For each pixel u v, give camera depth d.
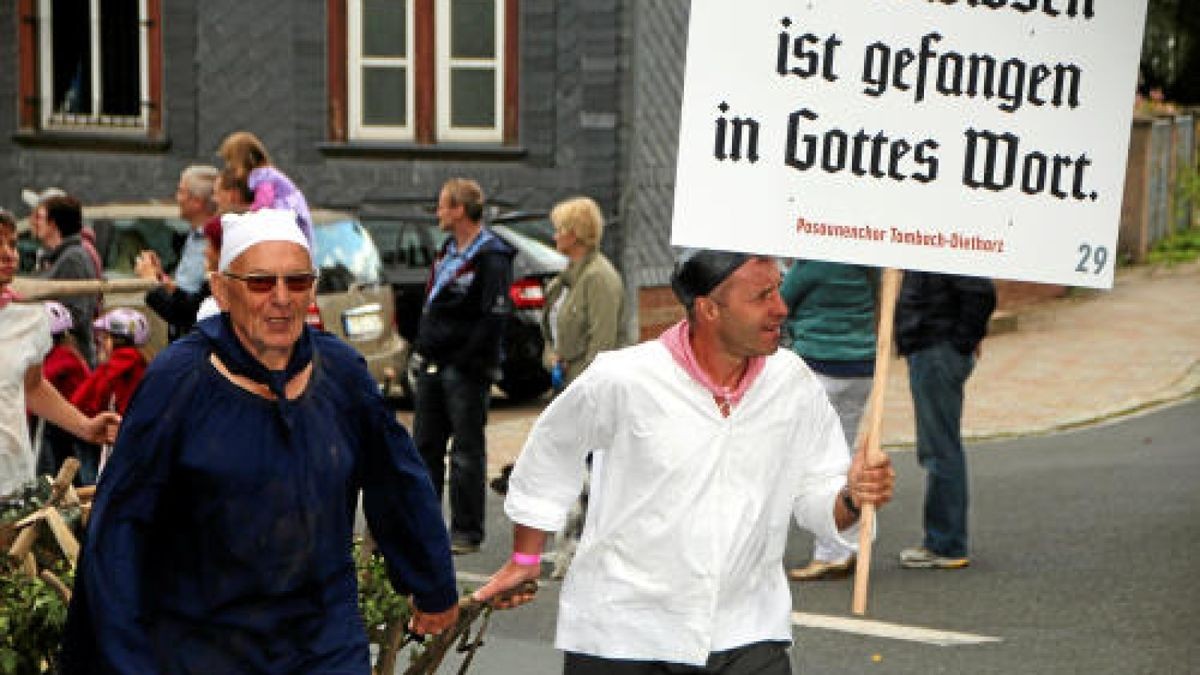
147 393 4.97
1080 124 6.03
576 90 23.27
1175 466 14.77
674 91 24.06
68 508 6.68
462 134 23.80
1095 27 6.01
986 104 5.96
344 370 5.22
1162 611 10.20
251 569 5.01
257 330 5.01
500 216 19.75
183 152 24.55
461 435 11.98
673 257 24.08
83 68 25.00
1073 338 22.81
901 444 16.58
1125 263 30.41
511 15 23.39
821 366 11.29
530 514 5.80
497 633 9.94
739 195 5.80
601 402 5.61
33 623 5.64
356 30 23.91
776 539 5.74
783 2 5.79
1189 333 23.08
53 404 8.50
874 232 5.90
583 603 5.65
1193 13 38.81
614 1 22.94
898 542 12.23
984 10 5.93
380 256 19.61
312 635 5.11
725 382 5.61
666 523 5.54
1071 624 9.98
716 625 5.57
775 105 5.80
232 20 24.19
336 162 24.00
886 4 5.85
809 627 9.98
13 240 8.25
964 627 9.96
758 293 5.47
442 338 11.90
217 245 8.80
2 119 25.25
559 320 11.78
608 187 23.17
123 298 17.34
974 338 11.16
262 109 24.20
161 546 5.04
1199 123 34.88
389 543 5.43
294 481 5.03
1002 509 13.28
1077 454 15.71
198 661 5.01
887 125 5.89
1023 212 6.02
